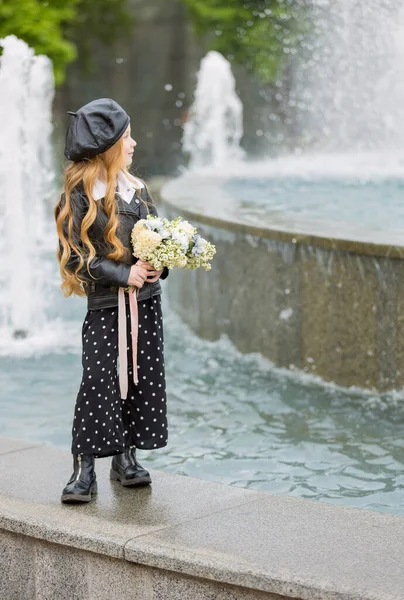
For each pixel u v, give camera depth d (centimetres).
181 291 951
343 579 322
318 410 650
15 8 2012
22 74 1036
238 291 801
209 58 2389
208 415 649
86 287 423
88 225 403
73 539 374
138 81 3509
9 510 399
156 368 429
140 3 3506
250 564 336
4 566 402
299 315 725
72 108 3391
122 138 408
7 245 929
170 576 353
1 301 941
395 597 308
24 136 1061
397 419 625
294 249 720
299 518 383
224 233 813
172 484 433
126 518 389
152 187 1742
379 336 666
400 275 646
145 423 430
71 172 408
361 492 504
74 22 2916
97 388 416
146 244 401
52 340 870
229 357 800
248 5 2548
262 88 2428
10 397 706
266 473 537
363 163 1484
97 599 374
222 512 393
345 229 723
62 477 444
